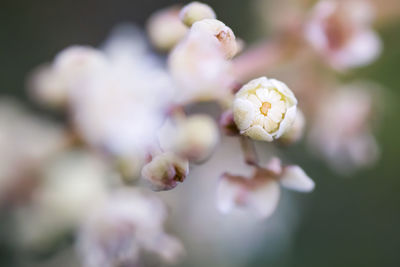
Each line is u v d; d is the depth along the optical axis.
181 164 0.12
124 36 0.17
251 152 0.13
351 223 0.25
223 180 0.13
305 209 0.25
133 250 0.16
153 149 0.13
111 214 0.16
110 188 0.17
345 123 0.20
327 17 0.16
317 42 0.16
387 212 0.25
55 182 0.17
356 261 0.25
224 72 0.13
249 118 0.11
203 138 0.13
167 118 0.13
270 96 0.12
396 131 0.24
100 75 0.16
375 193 0.25
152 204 0.16
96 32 0.32
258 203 0.13
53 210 0.18
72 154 0.18
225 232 0.23
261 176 0.13
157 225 0.16
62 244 0.19
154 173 0.12
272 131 0.12
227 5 0.27
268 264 0.24
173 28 0.14
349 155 0.20
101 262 0.16
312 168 0.25
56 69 0.16
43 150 0.18
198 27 0.12
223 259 0.23
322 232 0.25
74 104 0.17
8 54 0.30
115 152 0.16
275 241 0.24
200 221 0.22
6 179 0.18
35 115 0.27
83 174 0.17
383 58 0.21
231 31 0.12
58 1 0.31
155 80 0.16
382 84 0.22
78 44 0.32
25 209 0.18
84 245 0.16
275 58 0.17
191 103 0.13
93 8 0.32
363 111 0.20
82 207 0.17
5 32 0.30
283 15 0.19
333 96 0.20
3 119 0.19
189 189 0.22
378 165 0.25
